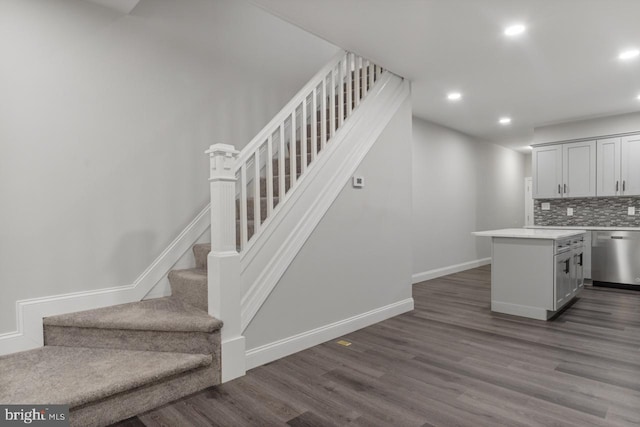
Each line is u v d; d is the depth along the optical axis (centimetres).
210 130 333
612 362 260
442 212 622
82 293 260
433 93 444
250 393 219
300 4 256
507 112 524
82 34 260
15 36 234
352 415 195
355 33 298
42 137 244
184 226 314
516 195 858
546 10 261
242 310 250
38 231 242
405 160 399
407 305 400
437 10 263
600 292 488
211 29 336
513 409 199
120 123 278
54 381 190
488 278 596
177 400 211
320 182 311
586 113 525
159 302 279
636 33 294
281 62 398
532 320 364
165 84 303
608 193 532
